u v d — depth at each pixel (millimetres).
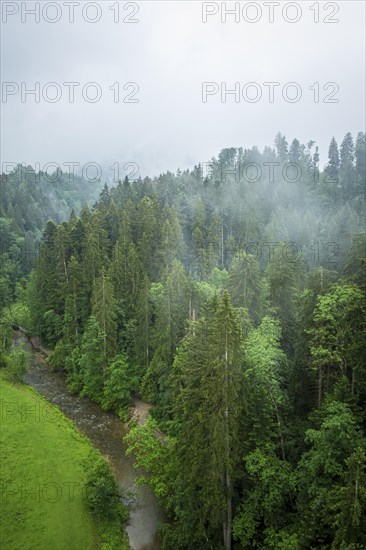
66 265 59406
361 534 15086
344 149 147750
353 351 21109
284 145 144375
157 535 25891
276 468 20625
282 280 38562
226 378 20016
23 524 24797
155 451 27344
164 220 67625
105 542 24500
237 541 22422
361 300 21172
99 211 71625
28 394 43656
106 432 38719
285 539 18625
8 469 29797
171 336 39812
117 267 54938
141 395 43188
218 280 54031
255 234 79438
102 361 44844
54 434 35625
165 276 52156
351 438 18109
